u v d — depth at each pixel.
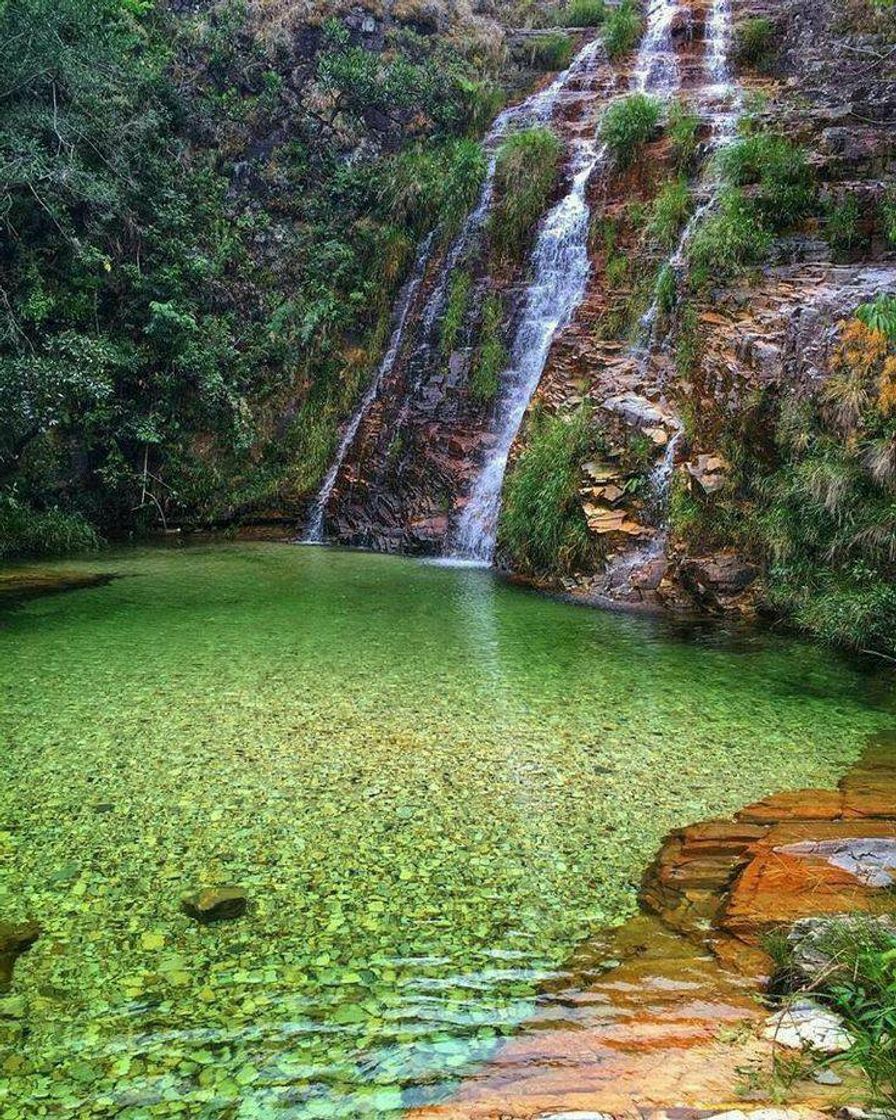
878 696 6.18
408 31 16.97
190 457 14.45
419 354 14.33
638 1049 2.57
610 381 11.15
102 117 13.43
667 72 16.83
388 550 13.01
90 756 4.85
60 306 13.21
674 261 11.66
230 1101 2.40
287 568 11.20
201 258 14.47
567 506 10.31
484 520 12.18
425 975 2.96
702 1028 2.67
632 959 3.06
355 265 15.80
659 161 13.12
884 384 7.80
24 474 12.91
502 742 5.18
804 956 2.91
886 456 7.58
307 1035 2.66
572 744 5.17
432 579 10.48
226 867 3.65
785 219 11.32
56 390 11.89
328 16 16.31
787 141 12.24
